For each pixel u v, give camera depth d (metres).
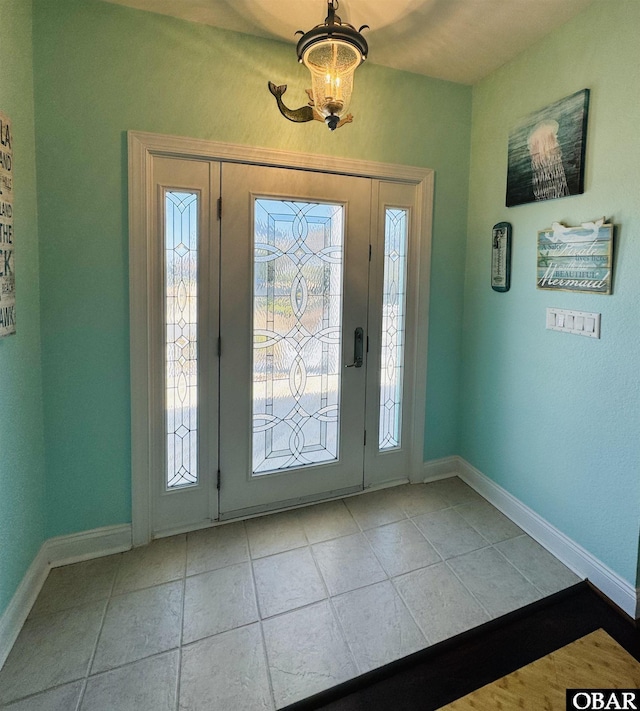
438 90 2.21
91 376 1.76
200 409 1.98
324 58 1.28
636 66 1.44
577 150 1.66
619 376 1.56
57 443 1.74
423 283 2.33
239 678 1.28
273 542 1.95
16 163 1.41
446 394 2.52
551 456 1.89
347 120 1.49
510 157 2.03
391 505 2.27
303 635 1.44
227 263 1.93
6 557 1.38
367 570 1.77
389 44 1.88
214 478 2.04
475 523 2.11
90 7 1.58
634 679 1.30
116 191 1.70
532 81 1.89
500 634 1.46
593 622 1.51
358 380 2.28
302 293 2.10
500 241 2.12
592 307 1.65
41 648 1.37
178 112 1.74
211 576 1.72
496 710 1.20
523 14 1.66
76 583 1.67
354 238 2.15
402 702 1.23
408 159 2.19
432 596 1.62
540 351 1.93
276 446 2.16
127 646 1.39
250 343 2.02
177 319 1.89
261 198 1.94
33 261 1.57
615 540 1.60
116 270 1.74
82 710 1.18
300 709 1.20
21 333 1.48
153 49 1.68
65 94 1.59
